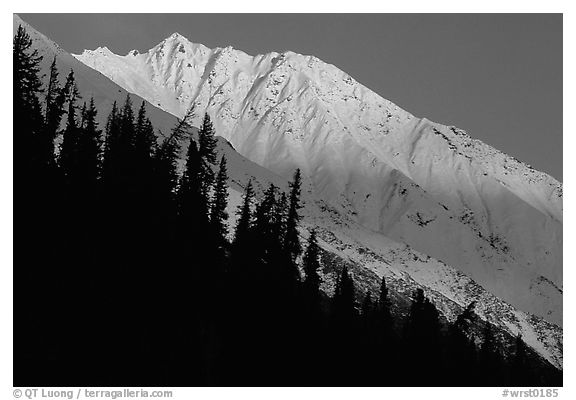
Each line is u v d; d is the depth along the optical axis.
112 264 90.81
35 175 94.00
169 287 94.00
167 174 102.44
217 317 98.81
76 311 84.12
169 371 86.12
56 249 88.38
